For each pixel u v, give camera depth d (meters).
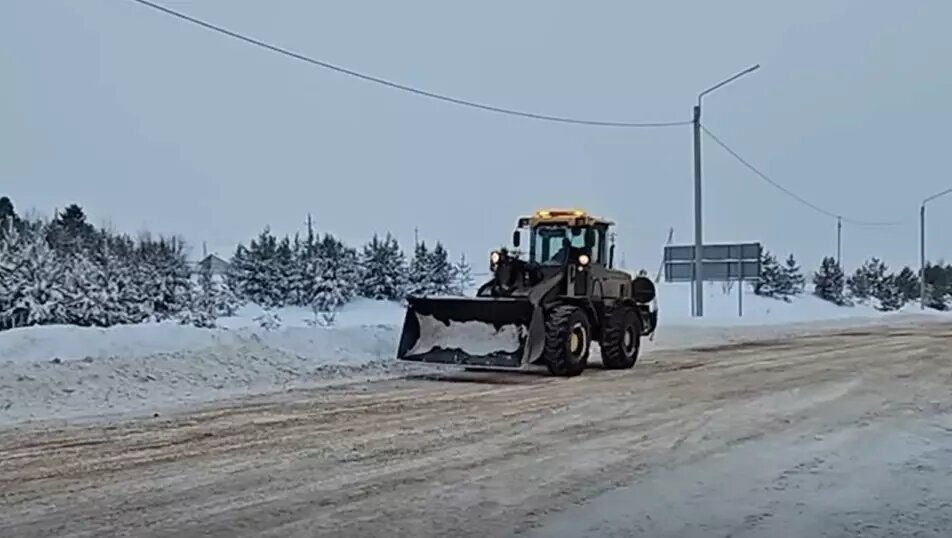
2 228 27.22
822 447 8.62
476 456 8.02
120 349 13.63
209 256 46.38
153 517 5.95
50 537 5.50
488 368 14.77
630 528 5.84
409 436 8.98
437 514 6.10
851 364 17.27
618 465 7.72
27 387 11.16
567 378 14.44
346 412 10.51
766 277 55.53
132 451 8.09
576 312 14.79
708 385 13.54
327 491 6.69
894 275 63.06
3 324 24.53
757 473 7.46
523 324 14.40
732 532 5.77
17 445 8.33
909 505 6.46
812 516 6.16
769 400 11.85
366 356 16.34
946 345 22.64
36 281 25.44
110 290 27.22
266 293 41.88
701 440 8.94
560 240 16.19
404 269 46.09
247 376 13.46
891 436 9.23
